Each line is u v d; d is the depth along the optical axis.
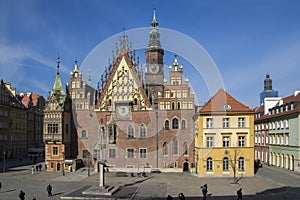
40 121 122.25
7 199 38.53
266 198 38.12
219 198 38.19
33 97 121.38
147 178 55.31
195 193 41.34
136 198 38.00
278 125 72.38
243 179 53.53
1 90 92.44
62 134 67.69
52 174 61.94
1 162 85.75
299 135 61.09
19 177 58.00
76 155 71.12
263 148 83.12
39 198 38.97
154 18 42.03
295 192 41.81
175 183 49.81
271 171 63.78
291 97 73.50
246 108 57.25
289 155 65.75
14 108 100.31
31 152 109.38
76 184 49.69
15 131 100.88
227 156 56.75
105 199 37.22
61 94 73.69
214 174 56.56
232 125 57.19
